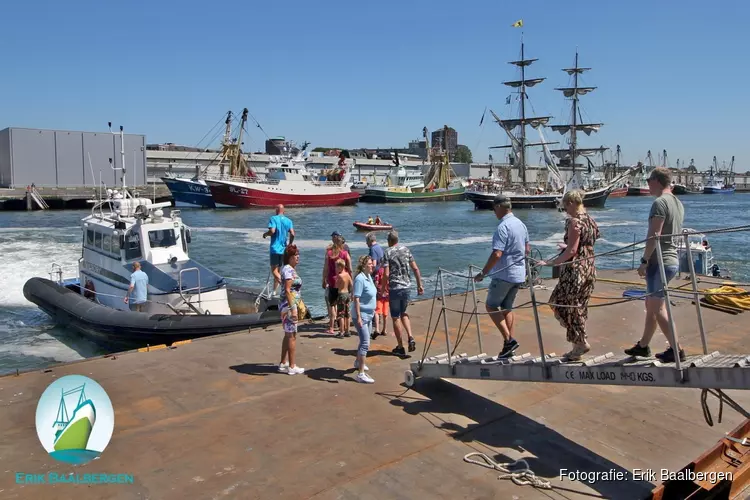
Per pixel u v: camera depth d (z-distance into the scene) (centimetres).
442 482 439
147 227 1245
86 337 1248
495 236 573
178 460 469
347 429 532
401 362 739
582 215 516
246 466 461
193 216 5675
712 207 7581
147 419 549
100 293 1310
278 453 484
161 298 1168
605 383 478
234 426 536
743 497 455
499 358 580
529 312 1010
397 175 9519
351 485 432
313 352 782
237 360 741
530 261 540
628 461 477
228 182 6550
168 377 668
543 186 8006
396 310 758
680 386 433
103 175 7438
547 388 645
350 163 8569
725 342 802
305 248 3256
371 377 676
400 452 488
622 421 556
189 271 1245
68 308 1240
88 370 688
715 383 411
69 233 3659
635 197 12506
